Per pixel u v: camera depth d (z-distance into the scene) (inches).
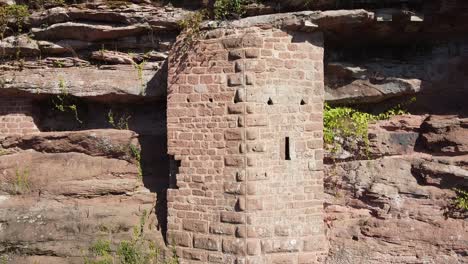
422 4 329.4
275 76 314.0
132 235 336.2
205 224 319.0
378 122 368.8
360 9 318.7
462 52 359.3
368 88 360.8
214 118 319.3
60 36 384.8
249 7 329.4
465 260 319.3
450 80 358.6
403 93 359.3
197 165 323.6
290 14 315.3
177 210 329.4
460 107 359.9
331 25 322.7
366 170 350.3
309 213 319.0
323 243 320.8
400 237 329.1
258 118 310.3
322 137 326.6
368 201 345.7
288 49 318.3
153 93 376.2
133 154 378.3
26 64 393.4
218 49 319.6
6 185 377.7
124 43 382.0
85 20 374.9
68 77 383.2
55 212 352.8
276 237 310.8
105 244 332.5
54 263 331.0
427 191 336.2
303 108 321.4
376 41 359.3
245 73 310.7
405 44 366.9
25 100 396.2
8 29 390.9
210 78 321.1
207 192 319.6
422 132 353.4
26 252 338.0
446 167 334.0
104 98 388.8
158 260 327.3
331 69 361.4
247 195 307.7
